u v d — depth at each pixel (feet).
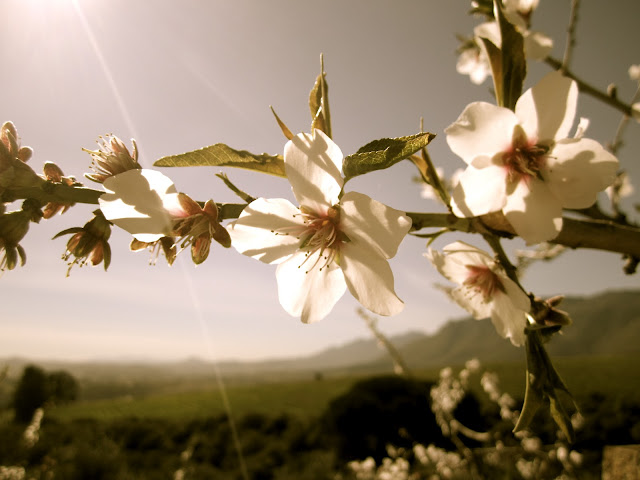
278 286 0.44
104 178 0.41
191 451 6.35
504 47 0.41
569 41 0.61
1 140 0.39
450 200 0.39
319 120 0.41
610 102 0.63
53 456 5.59
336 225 0.40
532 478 2.11
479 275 0.49
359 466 2.92
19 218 0.38
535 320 0.41
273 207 0.40
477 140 0.40
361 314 2.03
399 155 0.33
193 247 0.39
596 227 0.39
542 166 0.39
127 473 5.54
